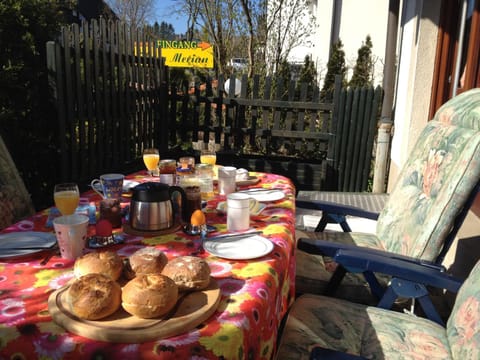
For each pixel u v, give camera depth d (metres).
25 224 1.75
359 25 9.45
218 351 0.93
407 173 2.40
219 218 1.90
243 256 1.41
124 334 0.92
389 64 4.79
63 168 3.66
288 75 7.48
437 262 1.85
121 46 4.57
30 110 3.61
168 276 1.12
